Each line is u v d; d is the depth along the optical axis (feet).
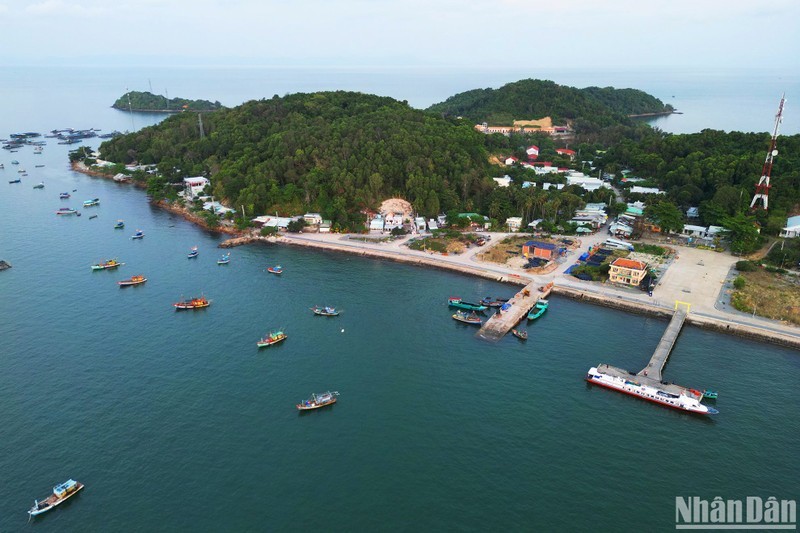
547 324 476.95
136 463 297.94
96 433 322.96
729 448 317.63
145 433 323.37
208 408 349.41
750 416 347.97
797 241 628.69
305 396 364.38
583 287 546.67
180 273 599.98
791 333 447.01
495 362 411.75
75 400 355.97
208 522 258.98
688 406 351.05
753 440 324.80
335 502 271.69
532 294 530.27
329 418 340.59
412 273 603.26
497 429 331.16
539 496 277.23
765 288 534.78
